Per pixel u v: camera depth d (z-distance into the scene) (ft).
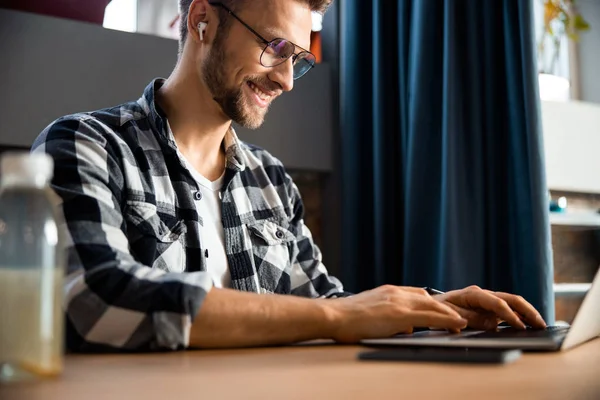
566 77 10.32
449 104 6.94
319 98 8.07
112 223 3.24
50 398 1.43
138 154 4.24
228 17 4.44
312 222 8.26
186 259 4.28
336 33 8.43
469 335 2.82
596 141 9.05
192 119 4.65
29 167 1.59
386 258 7.66
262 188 5.06
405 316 2.88
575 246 9.23
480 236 6.83
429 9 7.33
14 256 1.59
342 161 8.01
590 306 2.50
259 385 1.62
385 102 7.86
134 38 6.91
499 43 7.04
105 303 2.68
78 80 6.61
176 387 1.60
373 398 1.42
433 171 7.22
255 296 2.84
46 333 1.65
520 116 6.67
